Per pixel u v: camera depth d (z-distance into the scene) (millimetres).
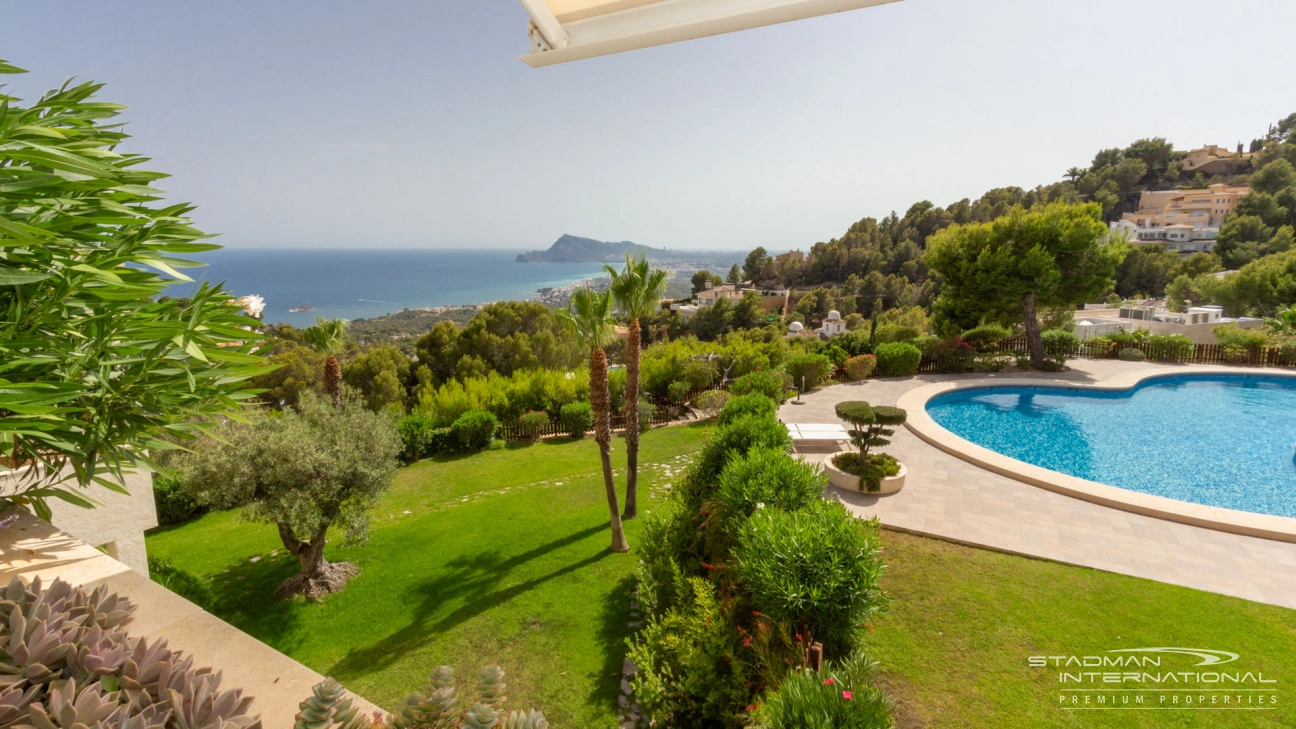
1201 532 8023
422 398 18391
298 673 1842
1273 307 30734
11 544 2639
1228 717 4656
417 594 8148
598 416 8703
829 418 15125
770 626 4930
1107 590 6574
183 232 2549
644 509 10648
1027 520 8531
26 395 1939
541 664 6383
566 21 2762
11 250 2150
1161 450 13109
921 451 12070
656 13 2584
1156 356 20922
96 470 2602
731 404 10516
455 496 12555
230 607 8109
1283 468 11945
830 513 5555
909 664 5461
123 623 1847
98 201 2307
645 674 5363
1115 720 4703
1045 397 17766
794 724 3438
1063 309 21969
